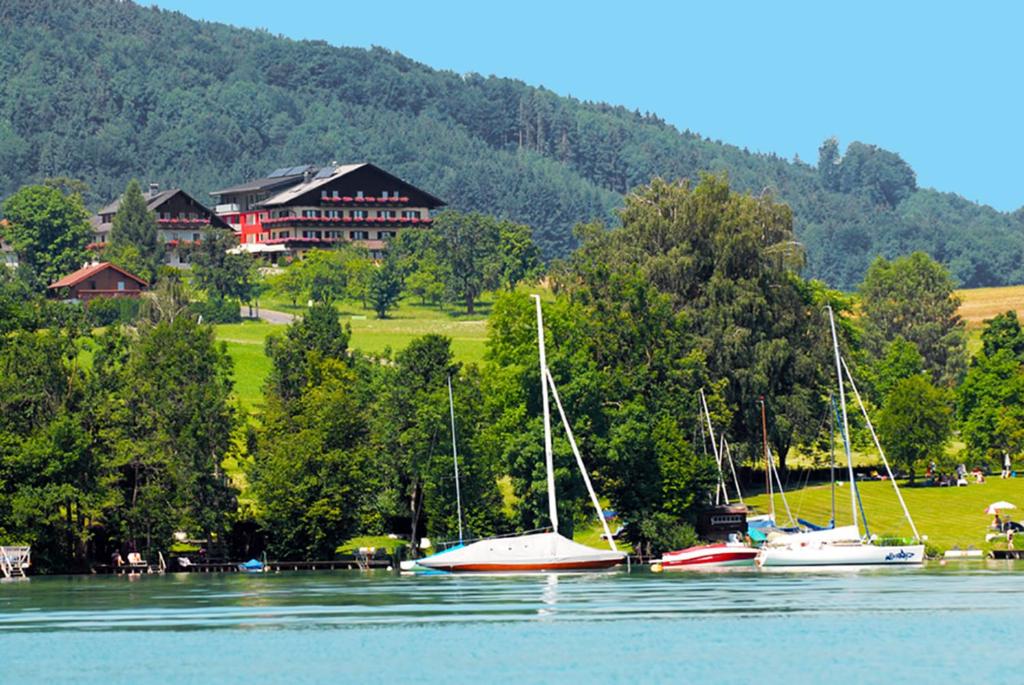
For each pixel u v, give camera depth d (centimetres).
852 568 18562
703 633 11738
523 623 12488
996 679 9606
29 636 11975
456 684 9581
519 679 9744
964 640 11244
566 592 15375
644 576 17725
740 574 17900
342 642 11456
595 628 12106
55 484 18800
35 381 19562
